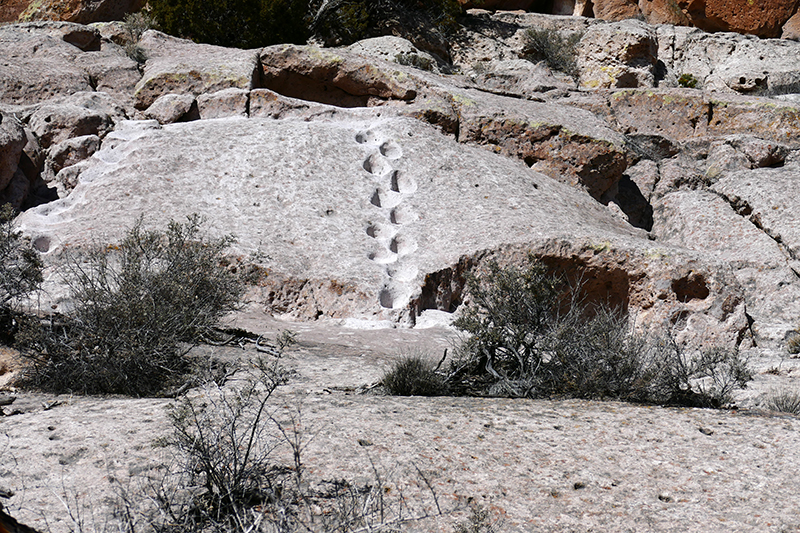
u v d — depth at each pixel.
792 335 10.52
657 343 6.59
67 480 3.52
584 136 14.67
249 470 3.49
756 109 17.86
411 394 5.88
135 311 6.17
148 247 7.34
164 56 16.88
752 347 10.16
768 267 12.70
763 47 26.88
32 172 12.85
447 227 11.35
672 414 4.82
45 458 3.74
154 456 3.75
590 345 6.21
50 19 23.16
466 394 6.03
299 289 9.72
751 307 12.27
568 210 12.75
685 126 18.08
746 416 4.81
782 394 6.52
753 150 16.41
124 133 12.95
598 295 10.79
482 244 10.76
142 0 23.97
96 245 9.57
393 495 3.45
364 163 12.37
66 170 12.75
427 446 4.02
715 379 6.31
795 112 17.69
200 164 11.73
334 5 23.61
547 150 14.70
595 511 3.43
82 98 14.47
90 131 13.61
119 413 4.48
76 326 6.16
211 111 14.48
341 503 3.30
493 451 4.02
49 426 4.18
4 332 6.75
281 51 16.17
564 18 27.80
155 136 12.28
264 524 3.13
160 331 6.18
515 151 14.75
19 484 3.47
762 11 28.08
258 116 14.41
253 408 4.47
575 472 3.81
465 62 25.55
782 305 12.13
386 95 15.89
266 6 21.03
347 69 15.90
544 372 6.23
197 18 20.81
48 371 5.78
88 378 5.70
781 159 16.50
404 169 12.46
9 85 14.63
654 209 15.38
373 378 6.34
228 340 7.26
